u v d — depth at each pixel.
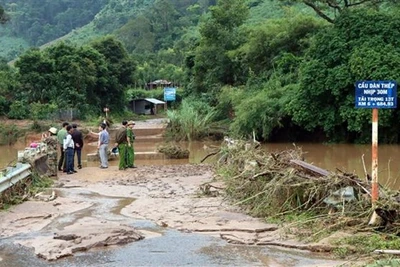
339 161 21.36
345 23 29.02
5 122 42.09
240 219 9.78
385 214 8.20
